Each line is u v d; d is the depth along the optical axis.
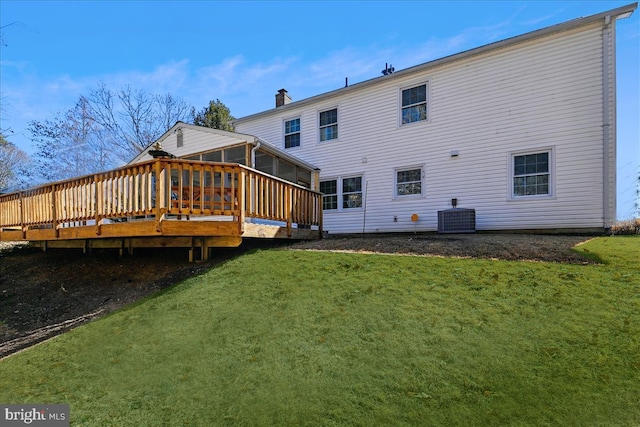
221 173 6.04
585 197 8.48
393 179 11.23
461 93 10.17
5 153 21.30
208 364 3.17
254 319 3.88
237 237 6.24
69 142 23.09
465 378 2.61
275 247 7.41
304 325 3.62
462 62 10.18
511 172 9.39
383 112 11.52
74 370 3.41
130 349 3.63
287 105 13.39
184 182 10.39
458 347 2.97
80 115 23.59
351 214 11.98
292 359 3.08
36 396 3.03
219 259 6.69
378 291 4.20
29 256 9.02
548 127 8.96
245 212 6.21
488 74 9.79
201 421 2.51
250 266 5.71
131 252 7.53
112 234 6.30
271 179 7.14
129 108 25.70
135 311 4.68
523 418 2.22
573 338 2.96
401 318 3.52
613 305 3.44
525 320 3.29
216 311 4.23
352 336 3.31
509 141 9.42
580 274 4.31
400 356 2.94
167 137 11.34
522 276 4.34
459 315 3.47
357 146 11.97
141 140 25.98
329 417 2.39
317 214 9.30
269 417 2.46
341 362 2.95
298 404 2.54
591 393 2.38
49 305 5.89
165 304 4.70
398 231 11.04
